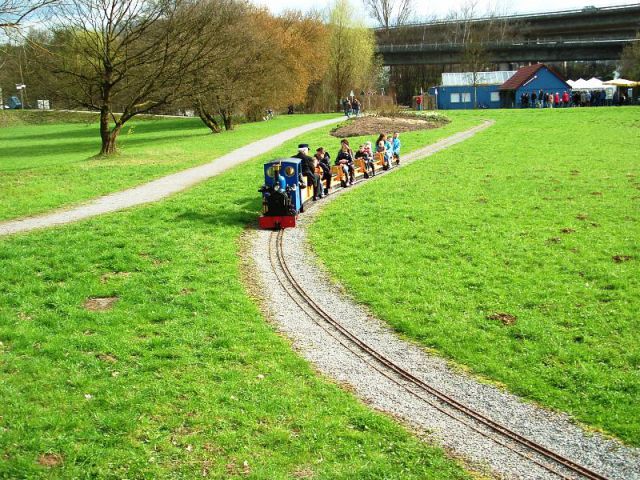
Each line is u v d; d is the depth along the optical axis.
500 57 108.06
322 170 27.08
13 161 45.88
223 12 55.62
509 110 65.75
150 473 9.15
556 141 41.97
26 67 43.00
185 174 33.12
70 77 42.50
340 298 16.14
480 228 21.66
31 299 14.88
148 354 12.55
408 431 10.45
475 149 39.97
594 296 15.66
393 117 59.28
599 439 10.34
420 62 111.94
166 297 15.43
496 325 14.35
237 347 13.08
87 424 10.16
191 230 21.22
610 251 18.88
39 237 19.61
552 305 15.25
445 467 9.51
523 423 10.80
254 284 16.95
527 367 12.59
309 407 11.04
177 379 11.71
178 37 43.88
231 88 56.75
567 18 112.12
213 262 18.28
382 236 21.08
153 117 97.06
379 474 9.31
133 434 10.03
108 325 13.78
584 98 74.12
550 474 9.40
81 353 12.39
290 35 82.44
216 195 26.50
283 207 22.14
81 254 18.11
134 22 44.78
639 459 9.82
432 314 14.94
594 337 13.62
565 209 23.83
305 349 13.35
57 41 41.31
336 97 101.00
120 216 22.67
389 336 14.08
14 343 12.64
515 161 34.72
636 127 46.97
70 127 93.06
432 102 85.56
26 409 10.43
